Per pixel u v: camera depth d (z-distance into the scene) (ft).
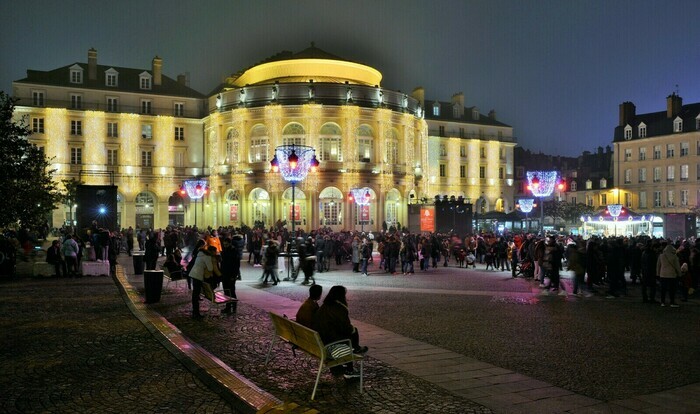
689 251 68.95
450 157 263.08
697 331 43.29
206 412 24.77
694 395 27.68
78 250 85.71
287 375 31.17
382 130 190.60
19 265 93.15
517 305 56.44
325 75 201.77
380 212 189.26
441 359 34.63
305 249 78.59
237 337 40.86
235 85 228.02
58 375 30.63
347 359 27.94
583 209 236.02
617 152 258.37
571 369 32.35
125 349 36.70
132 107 216.74
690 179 230.27
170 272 68.03
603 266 67.97
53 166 199.72
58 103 205.05
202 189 166.91
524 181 305.73
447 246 111.04
